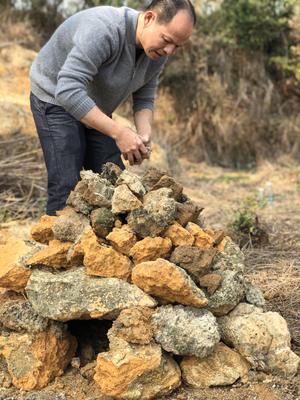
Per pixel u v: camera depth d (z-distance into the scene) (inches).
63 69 124.5
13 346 106.0
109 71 131.3
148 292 102.7
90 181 110.6
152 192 110.8
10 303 108.5
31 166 261.6
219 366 104.0
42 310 104.8
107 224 108.4
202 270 105.7
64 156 135.5
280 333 106.2
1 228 209.8
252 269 168.1
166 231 108.5
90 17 127.2
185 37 122.8
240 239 193.2
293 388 103.2
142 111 150.0
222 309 106.4
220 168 429.1
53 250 109.1
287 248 190.4
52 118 134.8
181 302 102.8
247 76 473.7
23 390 103.0
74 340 111.7
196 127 456.4
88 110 123.9
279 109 468.8
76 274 105.4
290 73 469.4
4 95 312.2
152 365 96.8
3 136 273.9
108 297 102.2
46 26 451.2
